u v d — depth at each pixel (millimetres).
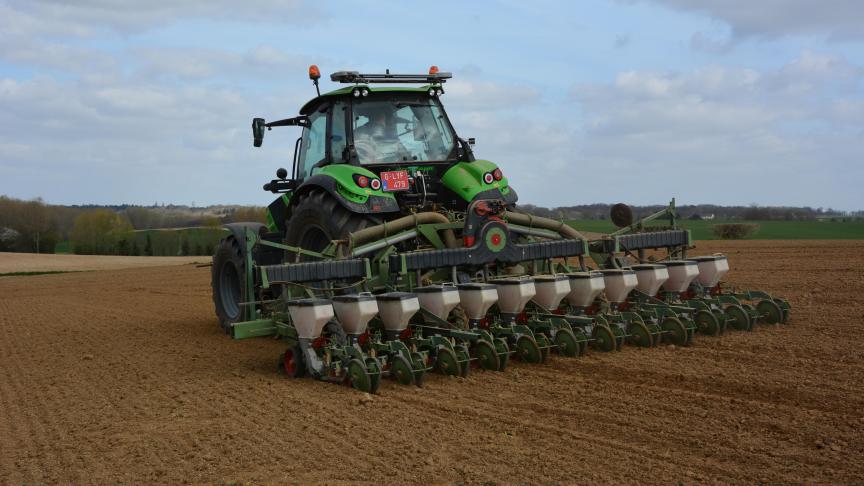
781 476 4438
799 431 5207
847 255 18703
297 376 7641
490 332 7887
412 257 7598
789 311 9320
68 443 5750
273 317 7945
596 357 7730
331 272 7422
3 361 9930
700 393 6254
